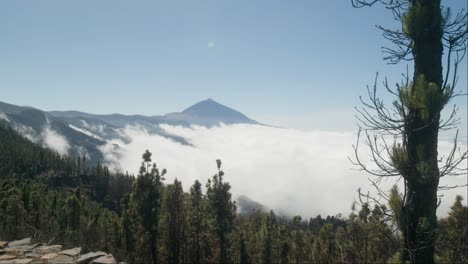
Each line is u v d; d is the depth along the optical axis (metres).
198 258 49.03
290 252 63.00
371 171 5.60
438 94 5.48
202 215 48.16
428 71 6.09
